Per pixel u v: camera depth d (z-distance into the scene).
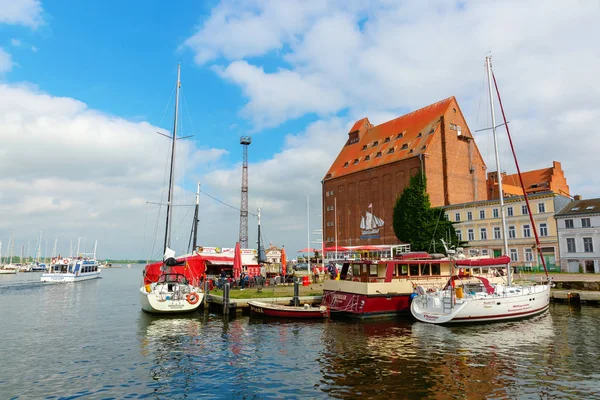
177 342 22.02
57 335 24.28
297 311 28.62
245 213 88.00
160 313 31.70
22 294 52.66
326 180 90.19
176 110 42.91
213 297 33.72
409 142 74.56
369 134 89.50
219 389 14.49
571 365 16.94
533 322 26.77
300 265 67.31
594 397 13.32
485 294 27.47
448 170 69.94
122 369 17.03
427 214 63.75
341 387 14.45
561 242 54.31
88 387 14.80
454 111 74.06
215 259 43.59
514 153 36.62
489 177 80.88
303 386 14.62
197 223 49.09
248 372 16.41
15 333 25.02
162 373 16.41
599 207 52.28
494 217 60.88
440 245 60.03
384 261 29.55
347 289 30.14
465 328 24.94
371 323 27.08
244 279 40.72
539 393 13.73
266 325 26.78
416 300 28.11
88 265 91.06
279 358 18.45
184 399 13.59
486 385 14.52
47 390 14.48
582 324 26.06
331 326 26.17
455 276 30.92
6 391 14.38
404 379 15.21
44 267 142.00
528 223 57.50
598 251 51.28
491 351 19.28
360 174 81.31
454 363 17.27
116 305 39.88
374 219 76.88
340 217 85.50
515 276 46.00
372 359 18.02
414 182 66.94
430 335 23.02
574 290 37.56
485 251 61.31
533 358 18.03
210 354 19.36
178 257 43.72
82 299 46.00
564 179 77.94
